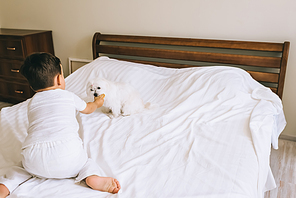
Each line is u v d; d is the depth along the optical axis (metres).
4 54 2.83
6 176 1.17
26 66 1.19
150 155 1.34
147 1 2.46
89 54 2.95
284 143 2.28
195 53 2.31
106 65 2.36
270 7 2.06
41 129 1.15
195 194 1.07
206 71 2.11
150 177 1.18
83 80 2.32
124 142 1.46
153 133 1.51
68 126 1.19
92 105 1.45
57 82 1.27
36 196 1.07
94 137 1.51
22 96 2.99
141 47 2.55
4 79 2.98
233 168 1.23
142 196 1.07
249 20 2.15
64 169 1.13
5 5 3.13
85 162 1.23
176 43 2.36
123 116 1.77
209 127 1.58
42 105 1.19
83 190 1.12
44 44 2.95
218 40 2.23
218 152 1.35
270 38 2.14
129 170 1.22
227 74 2.02
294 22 2.03
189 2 2.30
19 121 1.67
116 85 1.76
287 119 2.30
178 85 2.07
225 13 2.21
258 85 2.08
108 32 2.76
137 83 2.17
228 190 1.09
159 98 2.03
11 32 2.87
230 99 1.85
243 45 2.14
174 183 1.14
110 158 1.32
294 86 2.19
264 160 1.35
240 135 1.50
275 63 2.07
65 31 2.96
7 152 1.38
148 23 2.53
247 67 2.24
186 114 1.74
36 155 1.11
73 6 2.81
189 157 1.31
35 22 3.07
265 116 1.65
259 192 1.20
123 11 2.60
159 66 2.49
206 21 2.30
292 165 1.96
